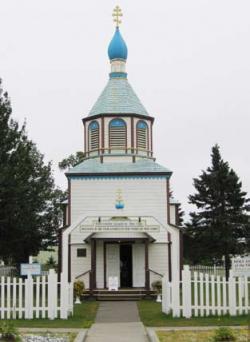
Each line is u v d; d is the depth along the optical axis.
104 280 38.50
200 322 21.23
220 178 56.47
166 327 20.16
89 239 37.41
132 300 35.19
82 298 35.56
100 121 42.03
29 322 21.81
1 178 35.16
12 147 37.62
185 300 23.00
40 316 23.27
